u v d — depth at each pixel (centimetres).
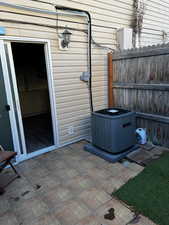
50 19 293
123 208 182
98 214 176
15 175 254
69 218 173
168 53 285
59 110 334
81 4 329
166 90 299
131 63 347
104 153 293
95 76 384
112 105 409
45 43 298
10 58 264
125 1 409
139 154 294
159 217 166
